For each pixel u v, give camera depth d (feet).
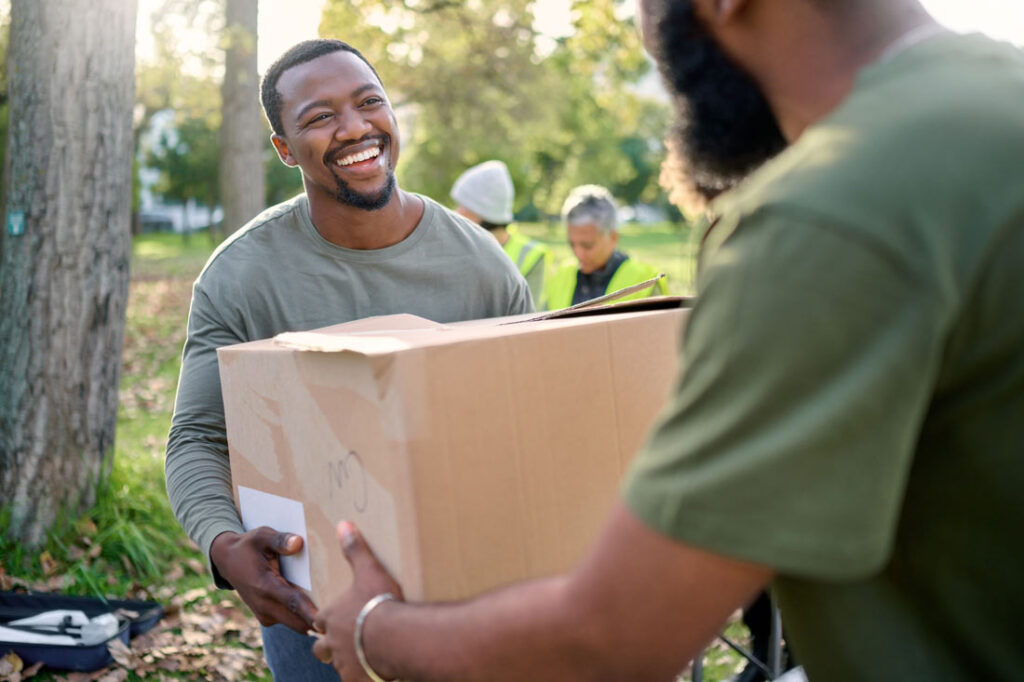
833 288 2.13
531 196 129.18
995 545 2.42
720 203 2.66
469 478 3.41
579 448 3.69
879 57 2.63
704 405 2.30
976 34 2.61
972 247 2.17
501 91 59.93
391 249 6.25
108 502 13.83
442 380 3.36
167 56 35.32
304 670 5.78
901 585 2.56
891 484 2.18
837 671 2.70
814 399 2.14
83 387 13.48
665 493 2.29
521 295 6.84
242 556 4.51
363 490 3.60
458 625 2.79
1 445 13.25
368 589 3.41
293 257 6.12
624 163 124.47
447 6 47.39
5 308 13.23
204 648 11.30
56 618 10.85
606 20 37.04
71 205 13.15
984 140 2.26
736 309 2.24
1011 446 2.29
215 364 5.91
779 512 2.14
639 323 3.92
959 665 2.55
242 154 28.48
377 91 6.02
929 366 2.15
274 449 4.33
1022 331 2.19
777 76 2.75
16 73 13.04
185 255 90.53
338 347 3.52
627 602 2.37
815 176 2.25
